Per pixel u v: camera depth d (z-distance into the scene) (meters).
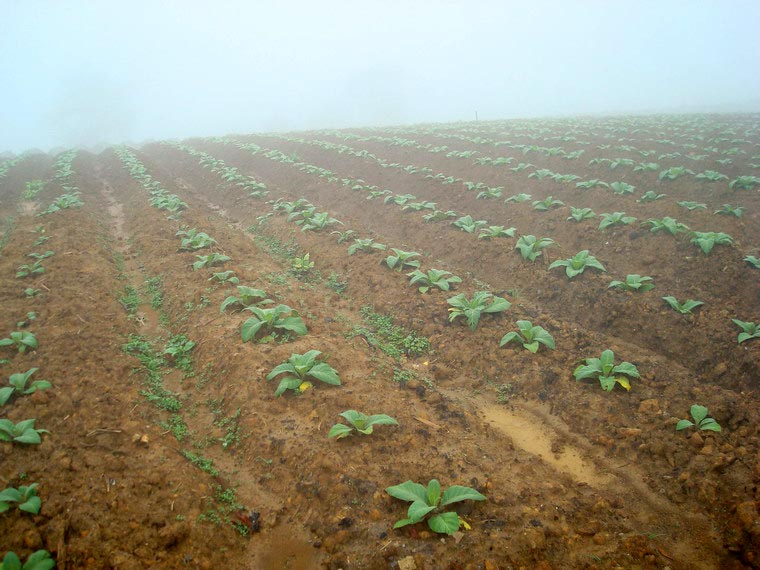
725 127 23.78
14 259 10.55
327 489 4.85
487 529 4.43
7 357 6.84
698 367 7.41
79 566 3.84
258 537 4.55
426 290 9.42
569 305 9.40
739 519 4.39
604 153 19.52
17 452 4.91
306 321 8.30
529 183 16.62
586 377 6.82
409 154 22.59
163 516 4.40
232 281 9.20
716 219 11.80
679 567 4.16
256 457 5.44
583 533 4.50
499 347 7.69
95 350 7.12
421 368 7.66
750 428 5.46
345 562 4.20
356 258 11.16
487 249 11.53
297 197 16.77
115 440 5.35
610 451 5.68
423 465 5.23
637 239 11.05
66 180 20.00
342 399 6.09
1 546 3.89
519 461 5.50
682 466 5.22
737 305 8.51
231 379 6.61
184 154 27.52
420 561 4.10
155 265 10.91
